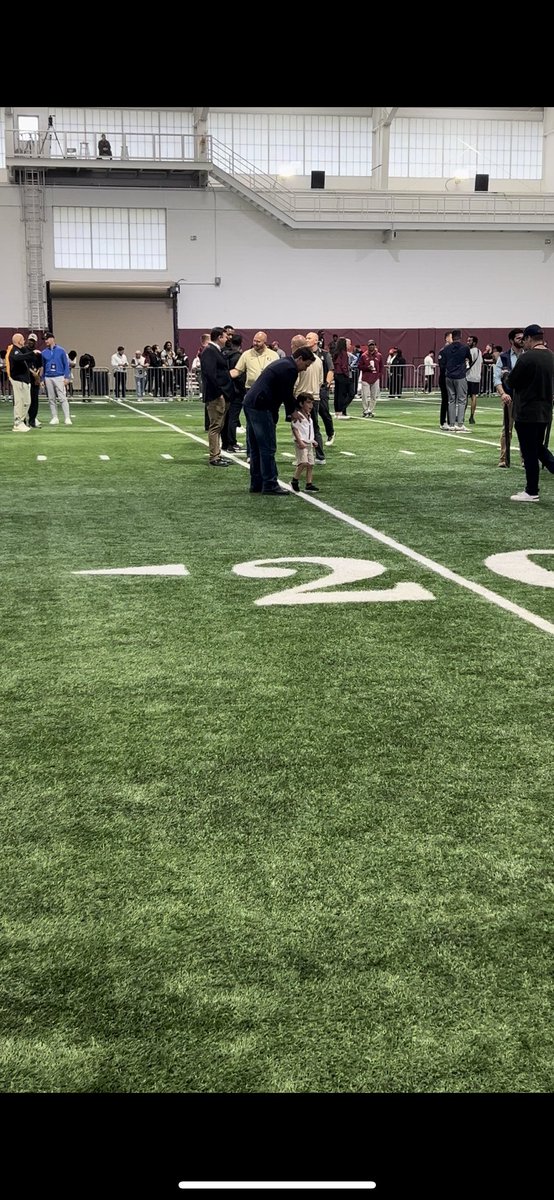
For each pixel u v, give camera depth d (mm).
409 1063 2385
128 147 39188
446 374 20047
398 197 40562
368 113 40812
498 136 41938
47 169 37469
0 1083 2338
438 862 3295
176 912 3014
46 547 8633
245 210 39375
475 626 6129
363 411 25328
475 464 14789
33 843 3438
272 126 40438
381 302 40938
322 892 3115
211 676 5191
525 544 8719
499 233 41312
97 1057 2408
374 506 10859
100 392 36094
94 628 6098
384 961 2762
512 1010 2559
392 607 6578
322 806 3697
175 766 4059
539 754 4168
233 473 13750
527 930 2912
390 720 4559
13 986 2668
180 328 39781
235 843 3426
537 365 10773
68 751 4223
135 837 3473
